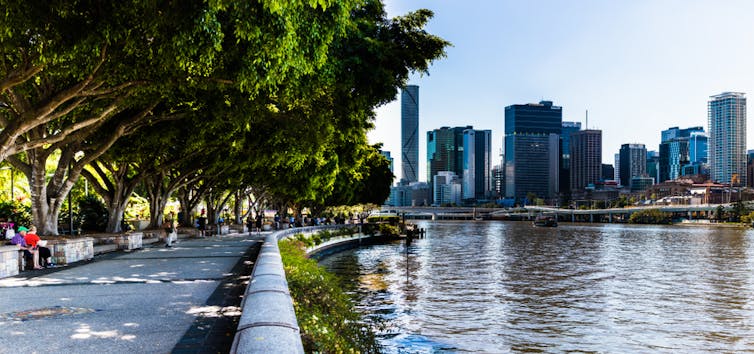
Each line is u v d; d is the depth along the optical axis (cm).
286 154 3114
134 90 1817
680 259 6756
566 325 2795
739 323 2927
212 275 1597
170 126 2784
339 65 2038
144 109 2339
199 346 759
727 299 3703
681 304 3488
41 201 2348
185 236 4141
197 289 1303
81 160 2441
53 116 1766
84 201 3819
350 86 2189
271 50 1345
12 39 1370
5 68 1645
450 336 2464
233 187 5497
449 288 3934
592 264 6022
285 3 1170
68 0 1255
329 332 1036
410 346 2259
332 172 4603
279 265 1229
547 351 2298
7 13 1231
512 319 2886
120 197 3138
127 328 872
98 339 800
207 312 1008
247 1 1227
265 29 1298
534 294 3781
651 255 7338
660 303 3519
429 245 8888
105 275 1611
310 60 1548
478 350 2253
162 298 1166
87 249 2195
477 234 14038
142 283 1420
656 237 12656
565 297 3694
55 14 1285
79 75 1595
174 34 1295
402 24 2573
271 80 1472
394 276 4534
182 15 1231
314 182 4700
